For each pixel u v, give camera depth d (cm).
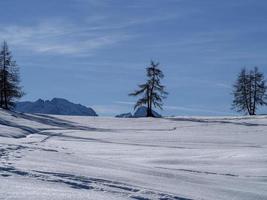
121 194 901
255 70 7631
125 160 2248
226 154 2531
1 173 995
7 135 3544
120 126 6094
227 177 1725
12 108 6988
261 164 2181
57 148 2352
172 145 3556
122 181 1142
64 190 841
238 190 1330
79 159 1576
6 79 6838
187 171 1862
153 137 4375
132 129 5712
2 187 796
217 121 6425
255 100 7606
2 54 6838
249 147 3388
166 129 5722
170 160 2258
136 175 1315
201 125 6056
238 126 5838
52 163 1333
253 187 1491
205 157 2411
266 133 5094
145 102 7519
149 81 7512
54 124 5800
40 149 1809
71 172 1170
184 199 974
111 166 1491
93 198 784
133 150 2767
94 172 1236
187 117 7256
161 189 1109
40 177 995
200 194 1152
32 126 5169
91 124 6197
